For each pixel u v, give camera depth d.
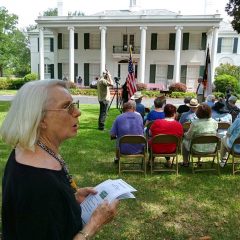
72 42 31.14
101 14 33.41
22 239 1.21
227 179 5.53
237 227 3.79
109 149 7.58
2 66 43.62
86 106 17.33
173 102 21.55
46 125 1.38
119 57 32.47
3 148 7.13
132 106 5.97
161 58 31.94
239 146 5.74
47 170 1.28
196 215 4.10
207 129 5.86
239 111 8.90
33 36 37.44
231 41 33.09
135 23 29.55
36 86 1.37
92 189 1.69
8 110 1.38
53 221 1.22
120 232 3.60
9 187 1.26
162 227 3.75
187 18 28.61
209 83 10.27
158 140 5.56
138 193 4.79
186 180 5.44
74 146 7.80
